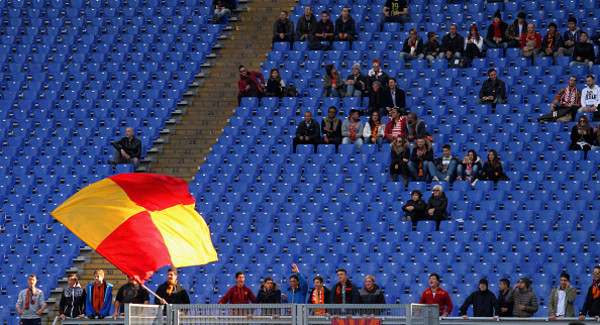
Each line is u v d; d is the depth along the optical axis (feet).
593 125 320.09
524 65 354.33
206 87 374.02
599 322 214.07
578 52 346.33
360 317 168.76
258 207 312.29
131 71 383.65
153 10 413.18
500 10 382.22
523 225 287.07
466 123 332.60
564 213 286.87
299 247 293.43
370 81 350.02
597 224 282.97
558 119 322.55
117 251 204.74
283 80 365.40
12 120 362.33
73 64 389.39
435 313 169.37
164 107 364.17
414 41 366.02
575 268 264.93
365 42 377.50
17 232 315.99
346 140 330.54
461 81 351.05
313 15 383.45
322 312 174.19
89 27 407.03
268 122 348.79
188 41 395.55
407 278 269.23
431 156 308.60
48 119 361.51
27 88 382.22
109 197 210.59
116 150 336.70
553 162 307.58
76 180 333.83
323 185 317.22
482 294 228.02
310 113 332.60
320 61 371.35
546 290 257.14
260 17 403.95
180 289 222.28
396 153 311.68
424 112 341.41
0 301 286.46
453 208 297.12
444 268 273.54
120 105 367.04
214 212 312.50
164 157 344.90
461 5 387.96
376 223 296.92
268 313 173.17
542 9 380.58
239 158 334.24
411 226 292.61
